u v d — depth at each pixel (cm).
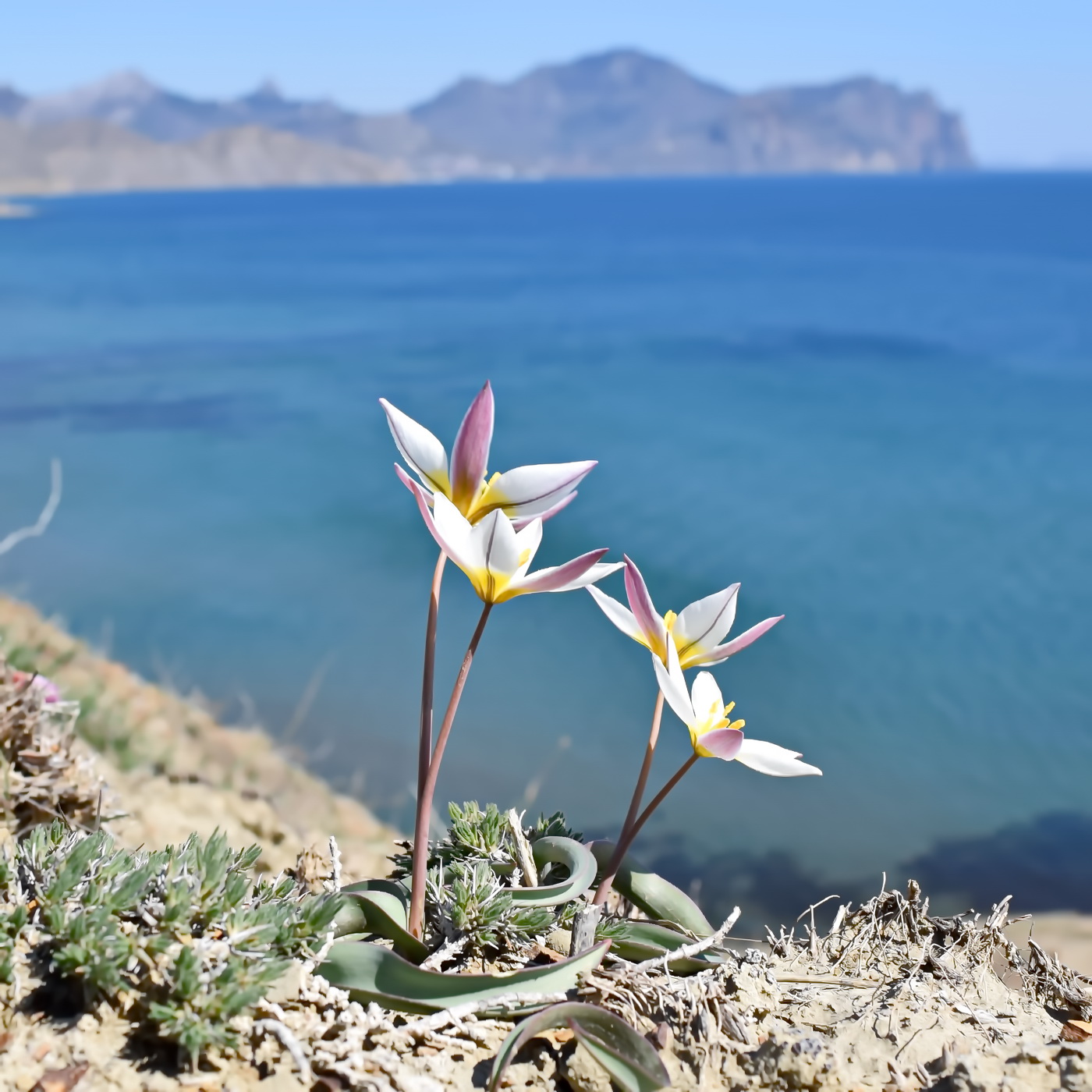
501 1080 193
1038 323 5322
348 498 2041
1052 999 232
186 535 1736
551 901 227
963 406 3169
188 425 2842
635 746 975
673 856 772
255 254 12012
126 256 11531
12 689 347
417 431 215
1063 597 1484
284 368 4050
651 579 1555
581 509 1961
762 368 4038
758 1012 213
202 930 203
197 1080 180
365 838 636
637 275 8981
